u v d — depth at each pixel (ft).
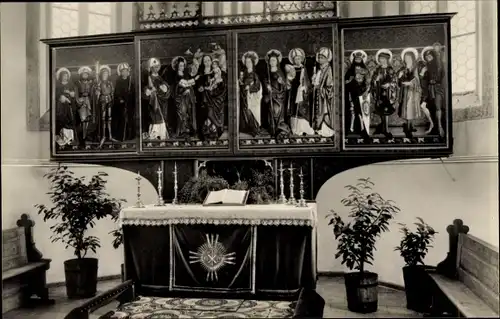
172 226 20.84
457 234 20.26
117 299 20.31
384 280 23.76
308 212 19.66
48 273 25.26
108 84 24.70
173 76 24.03
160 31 24.02
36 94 25.71
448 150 21.57
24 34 25.55
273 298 20.11
